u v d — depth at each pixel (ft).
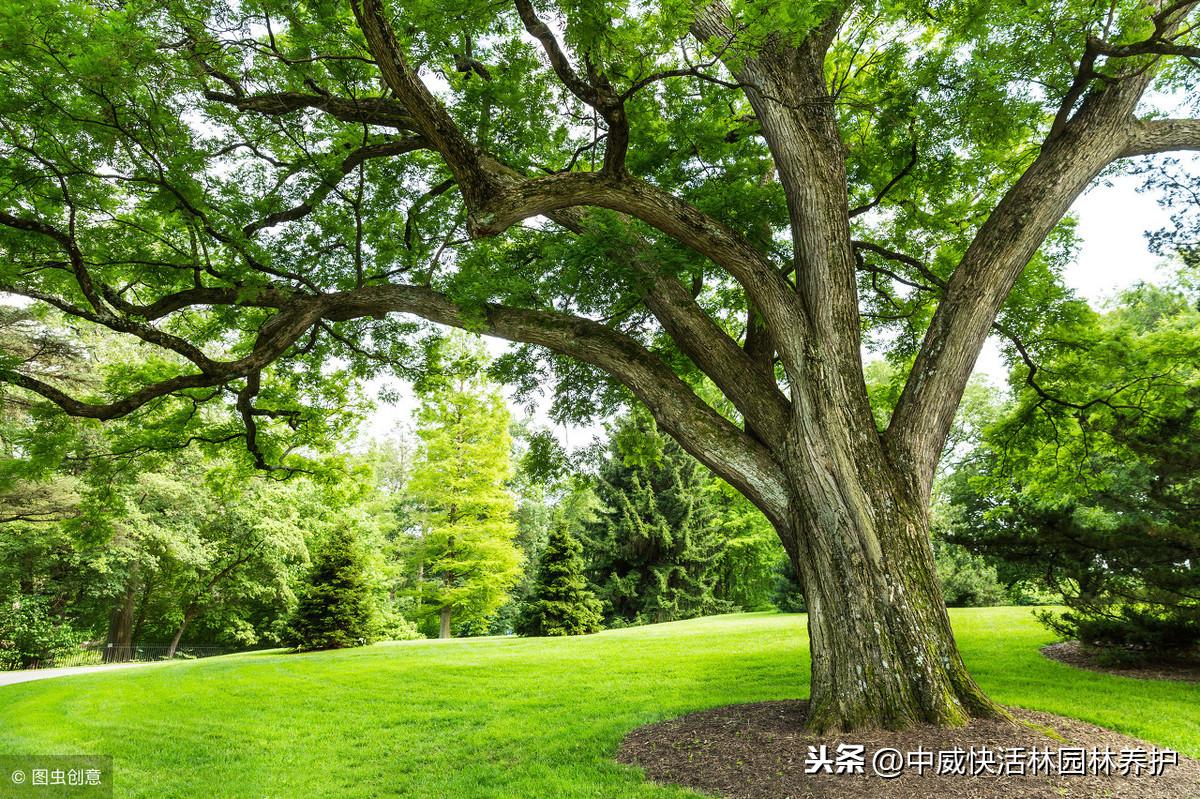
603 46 17.69
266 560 87.51
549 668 41.09
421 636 111.34
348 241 32.68
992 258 22.35
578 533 97.19
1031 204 22.26
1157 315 74.69
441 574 108.99
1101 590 33.12
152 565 78.54
